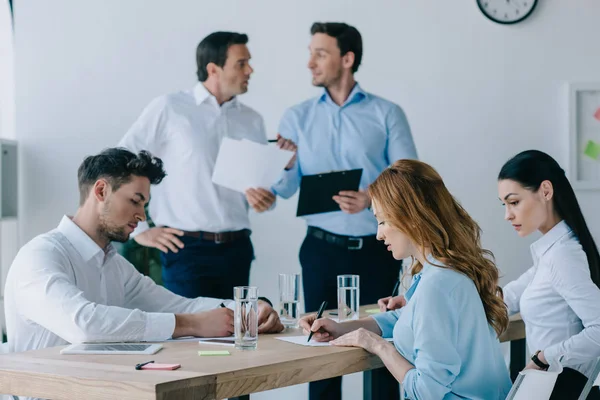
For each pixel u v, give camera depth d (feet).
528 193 7.59
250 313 6.42
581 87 13.06
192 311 8.21
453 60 13.24
